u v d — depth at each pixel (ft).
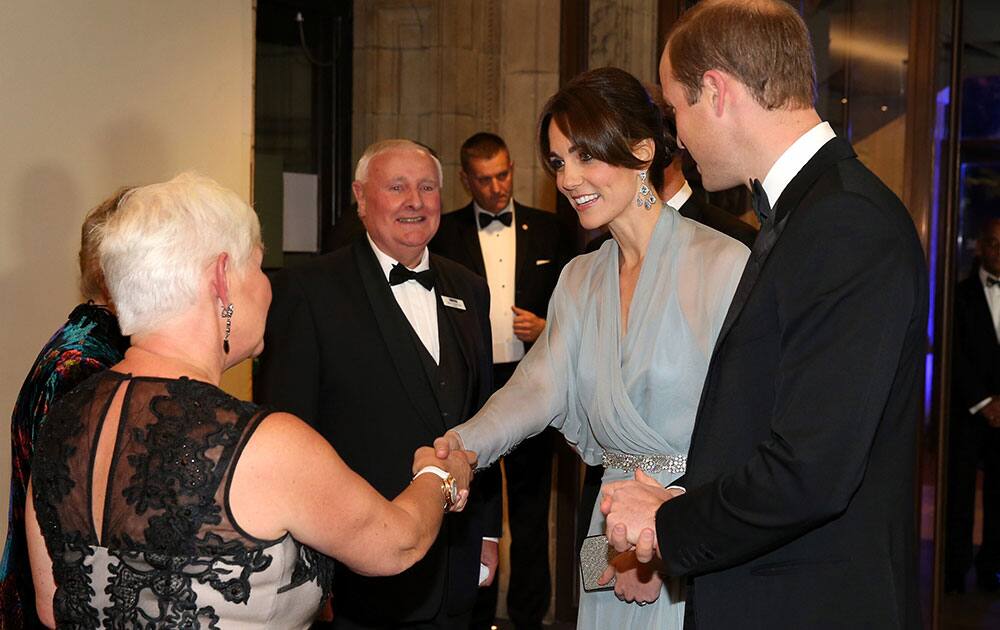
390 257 9.22
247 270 5.20
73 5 10.89
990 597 14.12
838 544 5.16
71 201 10.98
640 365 6.60
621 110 6.51
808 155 5.34
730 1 5.47
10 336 10.46
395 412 8.80
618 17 14.76
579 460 15.03
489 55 15.49
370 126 15.81
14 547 6.98
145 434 4.67
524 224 14.52
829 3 13.07
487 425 7.04
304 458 4.76
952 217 12.94
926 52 12.80
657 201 6.75
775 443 4.99
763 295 5.25
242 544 4.62
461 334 9.38
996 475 14.01
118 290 4.95
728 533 5.14
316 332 8.79
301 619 4.97
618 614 6.80
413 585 8.78
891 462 5.21
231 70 12.71
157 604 4.56
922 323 5.22
